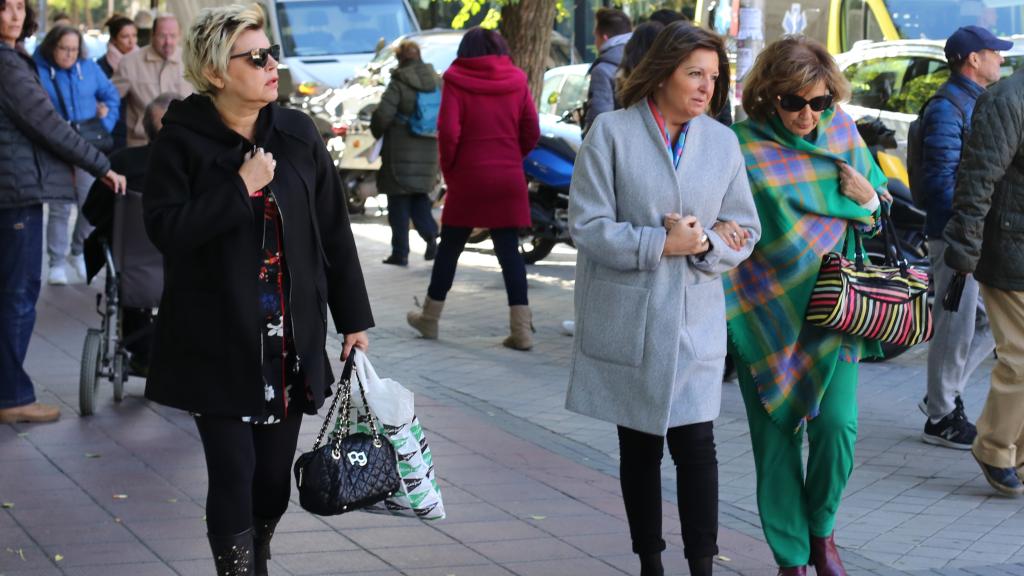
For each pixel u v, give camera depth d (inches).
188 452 362.0
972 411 458.9
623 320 244.8
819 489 272.8
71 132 373.7
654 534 256.1
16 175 371.6
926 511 349.1
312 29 1103.6
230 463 224.7
